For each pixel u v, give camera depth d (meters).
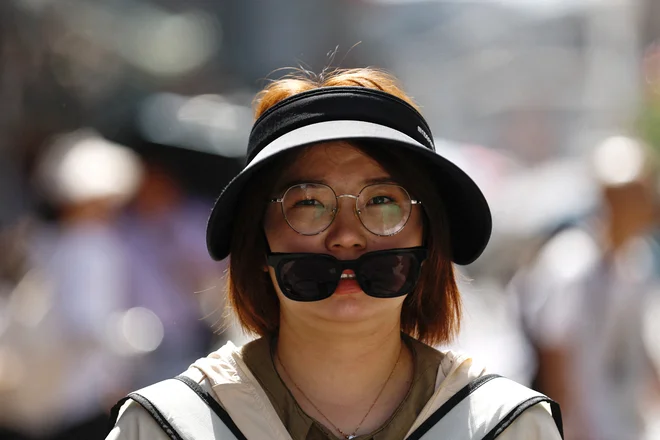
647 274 14.23
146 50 40.72
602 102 52.00
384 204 6.64
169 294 15.35
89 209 14.20
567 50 51.91
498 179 44.72
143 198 16.19
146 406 6.52
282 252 6.71
